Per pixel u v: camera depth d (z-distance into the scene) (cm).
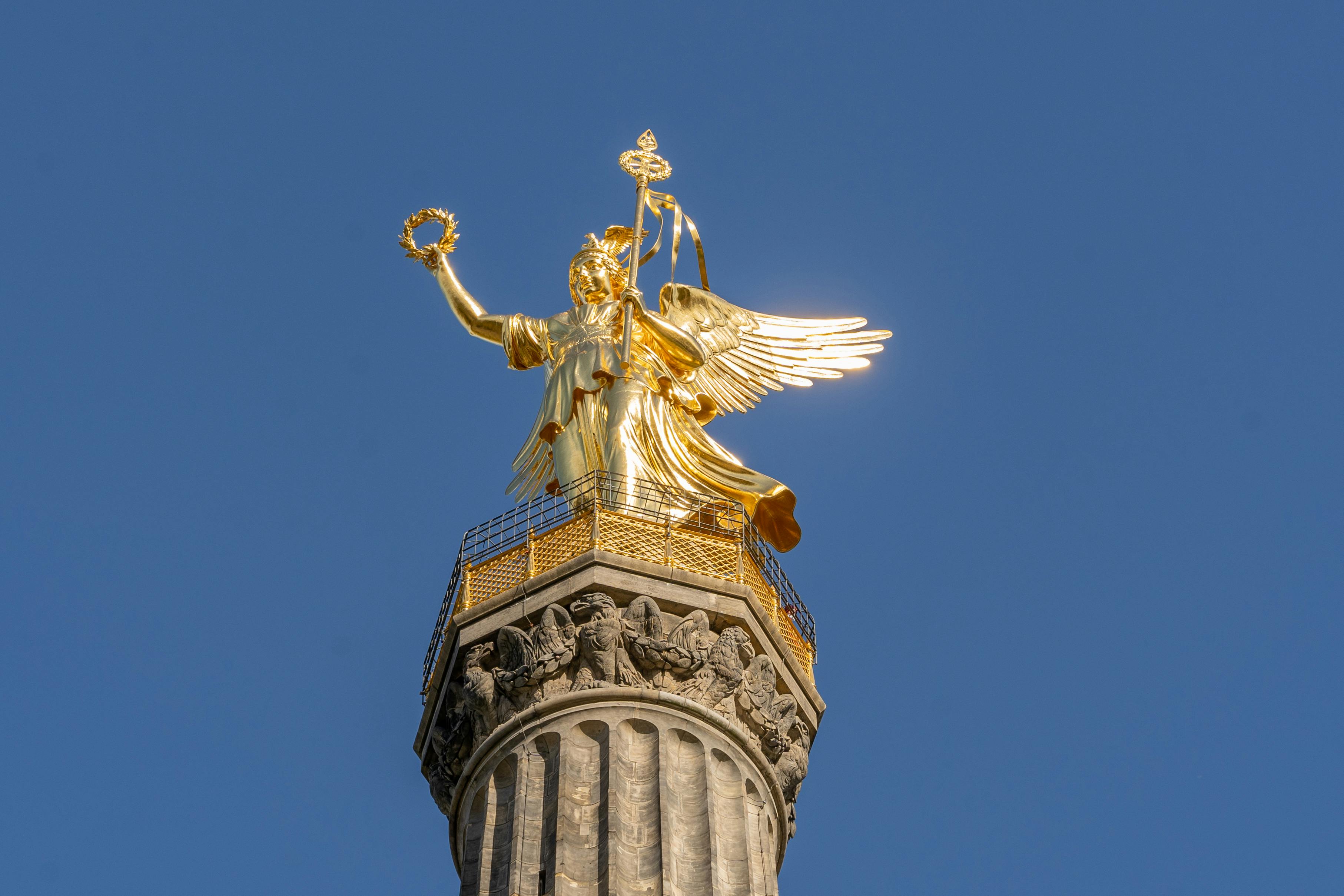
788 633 8962
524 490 9731
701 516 9319
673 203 10644
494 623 8612
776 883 8200
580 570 8588
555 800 7994
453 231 10544
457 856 8469
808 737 8844
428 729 8812
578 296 10206
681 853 7925
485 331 10200
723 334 10425
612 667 8356
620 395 9562
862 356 10556
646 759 8156
